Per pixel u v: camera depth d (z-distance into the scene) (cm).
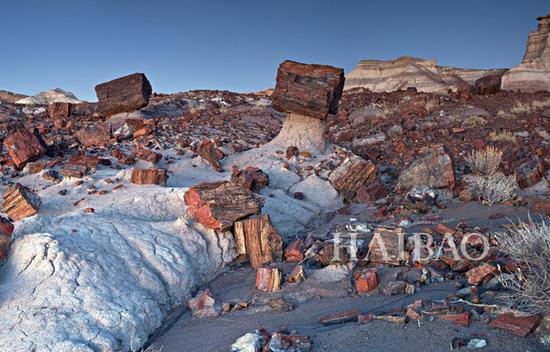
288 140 1315
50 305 477
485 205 912
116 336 472
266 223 719
